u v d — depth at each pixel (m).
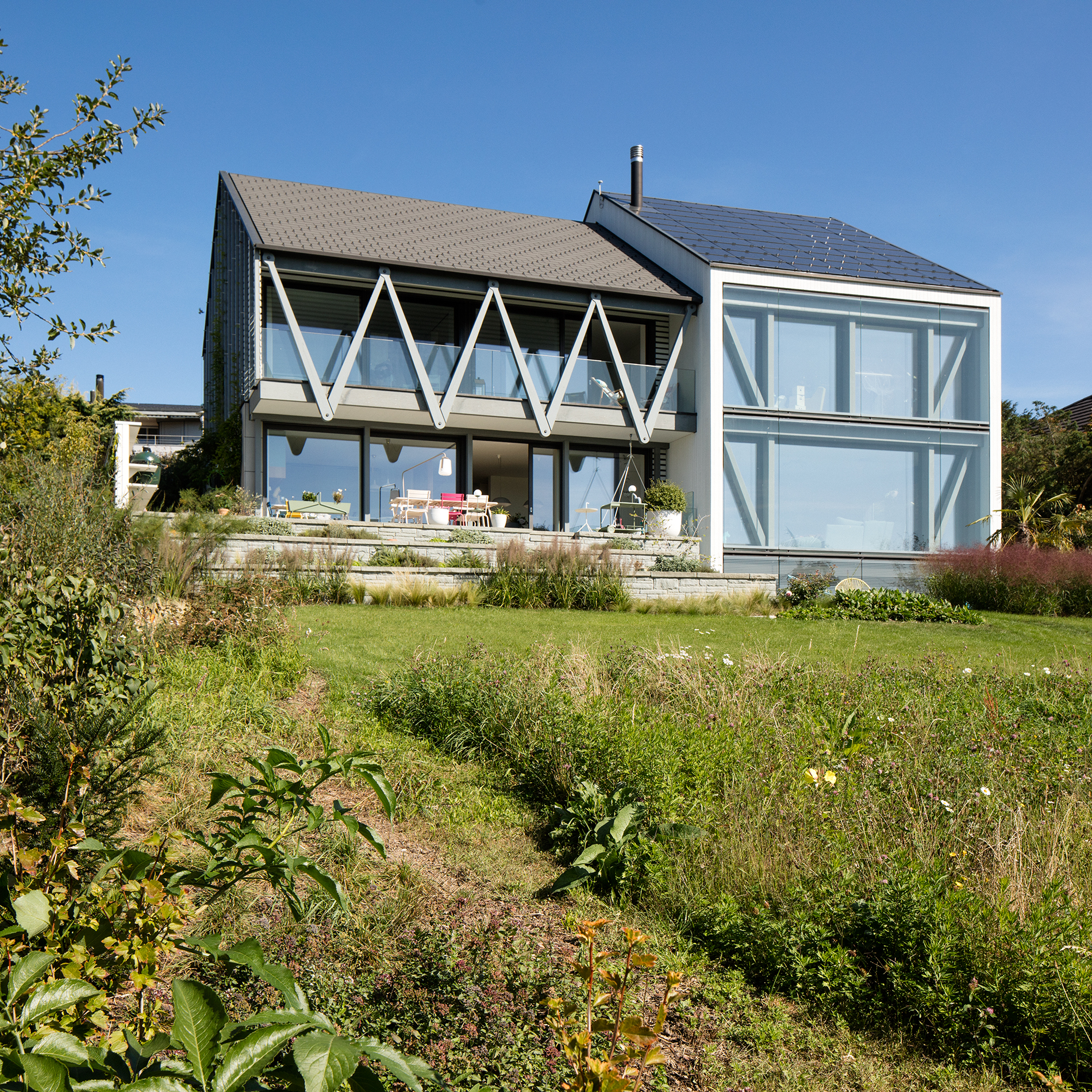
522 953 3.02
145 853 1.79
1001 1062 2.79
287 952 2.82
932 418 21.58
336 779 4.93
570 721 5.36
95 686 3.58
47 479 6.35
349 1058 1.08
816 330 21.03
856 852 3.73
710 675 6.93
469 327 20.70
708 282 20.34
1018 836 3.62
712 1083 2.57
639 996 2.98
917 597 14.69
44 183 3.40
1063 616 15.76
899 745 5.41
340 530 15.51
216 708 5.61
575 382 19.84
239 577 8.80
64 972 1.54
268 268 17.34
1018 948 2.92
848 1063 2.75
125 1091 1.01
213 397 25.28
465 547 14.70
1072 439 27.31
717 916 3.45
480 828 4.57
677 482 21.70
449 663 7.05
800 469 20.75
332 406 17.41
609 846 4.02
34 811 1.86
